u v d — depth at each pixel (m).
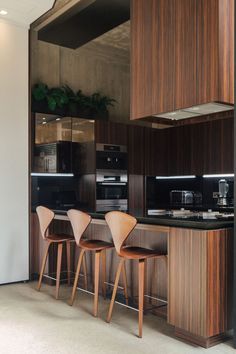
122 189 6.07
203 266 2.78
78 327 3.21
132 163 6.21
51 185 5.90
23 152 4.82
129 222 3.09
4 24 4.67
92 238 4.37
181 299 2.94
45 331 3.12
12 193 4.70
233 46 3.01
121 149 6.07
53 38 5.29
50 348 2.80
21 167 4.79
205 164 5.85
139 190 6.34
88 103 6.09
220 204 6.04
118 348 2.79
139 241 3.71
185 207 6.25
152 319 3.41
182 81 3.14
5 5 4.27
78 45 5.59
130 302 3.79
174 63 3.21
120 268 3.28
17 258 4.74
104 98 6.36
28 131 4.88
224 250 2.90
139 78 3.55
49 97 5.57
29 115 4.90
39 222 4.59
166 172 6.44
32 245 4.93
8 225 4.67
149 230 3.37
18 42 4.79
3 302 3.90
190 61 3.07
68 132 5.77
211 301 2.79
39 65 6.01
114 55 6.86
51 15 5.04
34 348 2.80
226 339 2.97
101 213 3.83
